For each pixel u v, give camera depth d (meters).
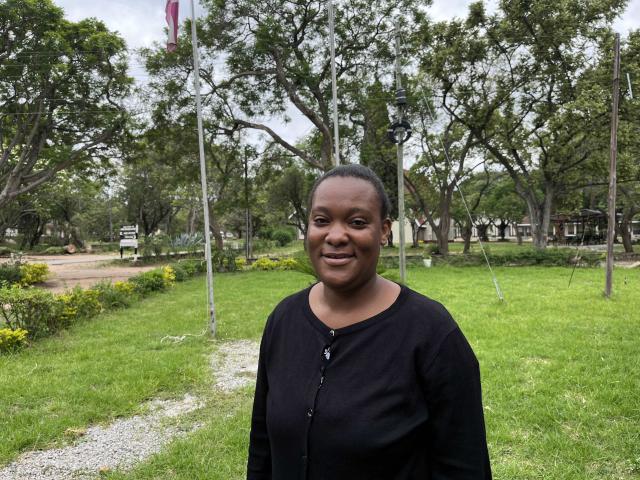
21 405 4.89
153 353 6.82
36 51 16.17
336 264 1.18
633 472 3.33
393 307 1.19
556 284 13.53
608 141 18.75
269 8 18.33
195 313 10.08
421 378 1.13
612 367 5.47
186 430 4.35
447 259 21.30
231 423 4.36
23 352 6.98
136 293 12.51
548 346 6.56
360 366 1.13
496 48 19.73
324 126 19.23
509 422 4.15
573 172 21.69
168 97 19.06
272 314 1.41
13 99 17.22
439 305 1.21
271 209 36.94
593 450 3.59
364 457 1.07
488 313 9.06
